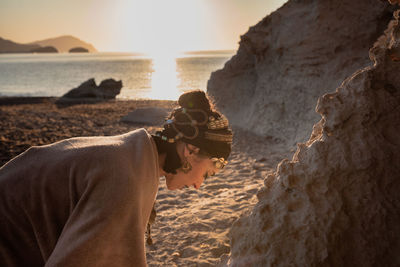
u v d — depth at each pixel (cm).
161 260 264
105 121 1037
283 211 147
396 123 142
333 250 133
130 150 112
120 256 102
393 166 137
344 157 140
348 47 591
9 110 1423
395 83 148
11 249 112
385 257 132
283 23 704
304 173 145
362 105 143
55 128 930
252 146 664
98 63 10638
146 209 116
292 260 137
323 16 607
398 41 156
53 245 112
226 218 326
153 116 979
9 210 110
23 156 115
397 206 134
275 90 743
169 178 128
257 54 813
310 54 632
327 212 137
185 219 335
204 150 118
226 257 193
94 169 103
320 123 174
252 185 434
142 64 9556
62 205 109
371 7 568
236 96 931
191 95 122
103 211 99
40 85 3681
